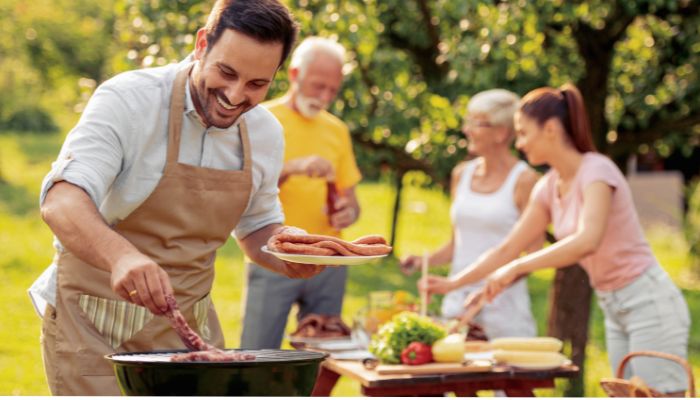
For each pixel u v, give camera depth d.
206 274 2.64
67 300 2.53
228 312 10.07
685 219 12.05
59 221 2.05
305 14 5.25
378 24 5.77
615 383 3.06
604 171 3.60
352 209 4.61
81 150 2.28
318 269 2.57
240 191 2.59
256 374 1.85
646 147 6.87
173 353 2.14
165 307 1.93
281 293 4.30
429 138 6.28
